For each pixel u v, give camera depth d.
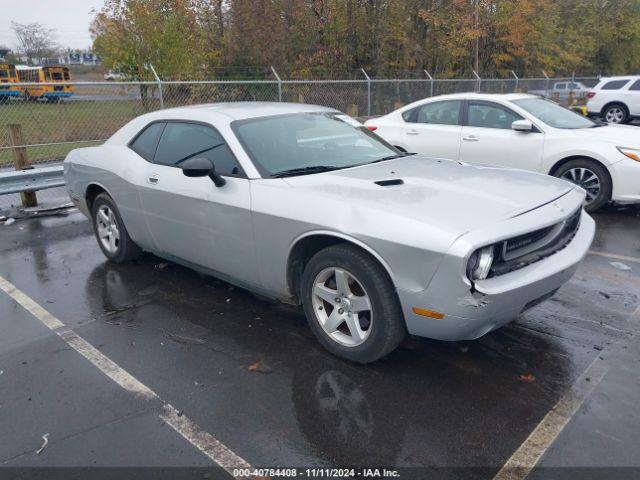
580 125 7.59
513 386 3.19
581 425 2.83
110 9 18.95
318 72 22.53
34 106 10.59
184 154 4.36
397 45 24.39
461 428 2.82
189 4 20.27
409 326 3.13
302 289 3.60
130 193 4.76
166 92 11.87
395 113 8.74
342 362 3.49
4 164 10.85
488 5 25.56
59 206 8.04
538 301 3.29
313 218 3.32
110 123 11.01
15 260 5.71
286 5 22.08
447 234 2.85
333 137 4.45
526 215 3.14
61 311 4.40
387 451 2.67
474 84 18.70
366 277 3.17
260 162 3.88
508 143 7.49
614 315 4.11
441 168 4.11
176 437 2.81
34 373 3.47
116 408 3.08
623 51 34.34
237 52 21.64
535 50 28.75
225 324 4.09
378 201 3.26
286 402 3.08
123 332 4.00
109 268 5.38
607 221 6.87
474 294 2.86
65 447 2.76
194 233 4.21
